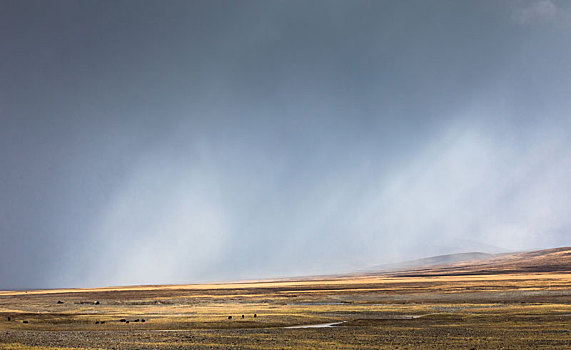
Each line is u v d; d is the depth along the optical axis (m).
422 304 94.12
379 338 53.00
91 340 54.53
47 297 154.38
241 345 49.84
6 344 51.84
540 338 49.97
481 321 65.81
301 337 55.00
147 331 63.44
